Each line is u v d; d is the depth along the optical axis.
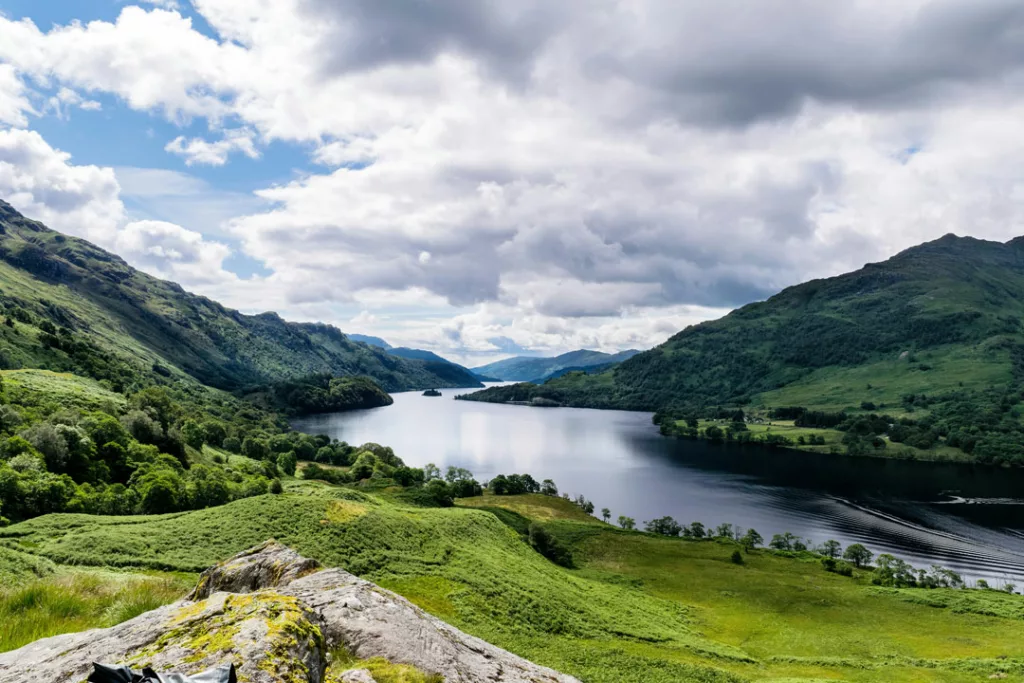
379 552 64.12
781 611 80.31
